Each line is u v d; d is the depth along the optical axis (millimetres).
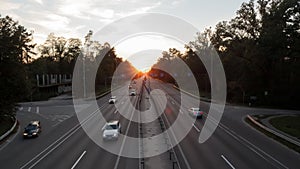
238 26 58000
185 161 20000
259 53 51406
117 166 19297
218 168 18469
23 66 40969
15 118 40906
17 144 26812
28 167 19844
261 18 54844
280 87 53812
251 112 44219
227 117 39094
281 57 50469
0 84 38156
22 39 41469
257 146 23984
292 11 46500
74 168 19109
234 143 25000
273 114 41906
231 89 63250
